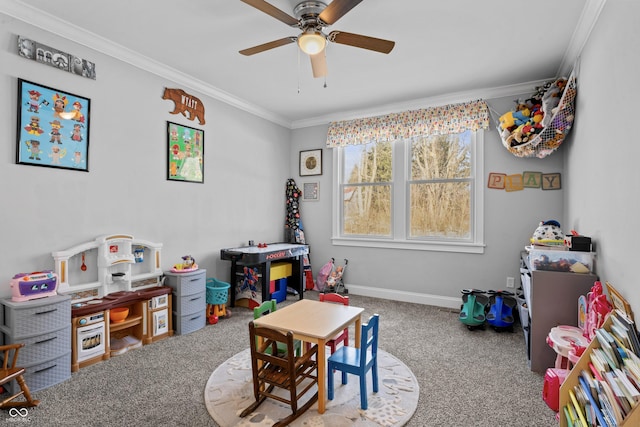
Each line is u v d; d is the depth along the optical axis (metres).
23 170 2.38
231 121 4.16
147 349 2.83
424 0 2.20
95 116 2.79
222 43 2.83
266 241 4.77
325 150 4.95
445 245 4.11
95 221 2.81
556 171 3.54
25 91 2.38
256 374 1.97
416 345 2.93
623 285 1.76
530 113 3.25
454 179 4.13
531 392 2.17
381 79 3.53
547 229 2.73
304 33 2.15
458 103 3.96
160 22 2.52
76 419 1.87
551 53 2.92
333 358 2.07
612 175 1.93
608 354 1.48
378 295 4.54
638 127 1.58
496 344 2.96
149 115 3.22
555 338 2.04
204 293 3.39
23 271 2.38
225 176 4.09
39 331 2.18
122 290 2.97
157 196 3.31
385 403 2.04
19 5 2.28
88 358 2.51
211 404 2.00
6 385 2.15
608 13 1.99
